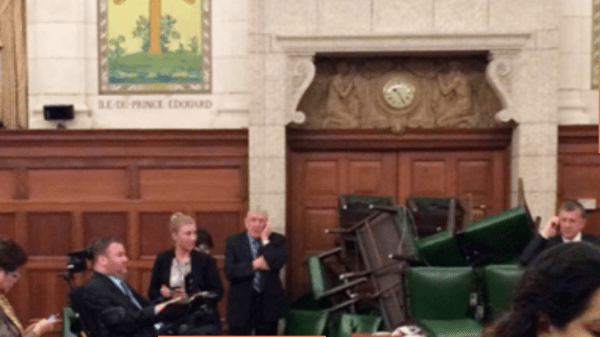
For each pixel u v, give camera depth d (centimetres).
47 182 664
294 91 648
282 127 648
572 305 129
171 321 436
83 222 666
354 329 547
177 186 667
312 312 589
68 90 662
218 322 509
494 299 511
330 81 679
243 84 666
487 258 562
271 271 564
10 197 665
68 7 659
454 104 676
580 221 480
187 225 502
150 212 666
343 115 679
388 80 676
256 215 558
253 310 561
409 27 639
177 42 668
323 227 683
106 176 667
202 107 670
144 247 667
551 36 631
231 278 555
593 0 651
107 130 658
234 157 666
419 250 555
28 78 664
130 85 668
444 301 522
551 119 636
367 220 594
